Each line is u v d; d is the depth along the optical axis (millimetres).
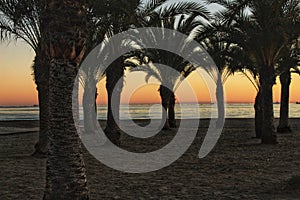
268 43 17922
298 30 17016
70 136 6395
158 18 18500
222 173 11078
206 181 9875
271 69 18984
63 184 6293
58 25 6344
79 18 6445
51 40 6367
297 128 32969
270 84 19172
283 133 27359
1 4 13680
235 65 22688
